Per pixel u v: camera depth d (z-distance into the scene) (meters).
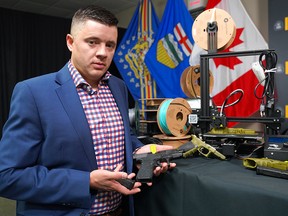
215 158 1.30
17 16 3.92
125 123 1.08
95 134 0.96
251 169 1.09
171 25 2.80
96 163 0.95
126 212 1.16
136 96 3.13
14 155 0.84
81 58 0.91
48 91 0.91
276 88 1.87
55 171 0.87
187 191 1.05
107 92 1.09
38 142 0.88
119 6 4.07
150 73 2.86
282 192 0.79
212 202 0.96
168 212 1.11
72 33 0.93
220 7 2.53
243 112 2.33
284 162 1.00
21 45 3.96
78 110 0.93
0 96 3.79
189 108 1.85
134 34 3.23
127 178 0.89
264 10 2.40
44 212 0.90
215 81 2.48
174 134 1.78
